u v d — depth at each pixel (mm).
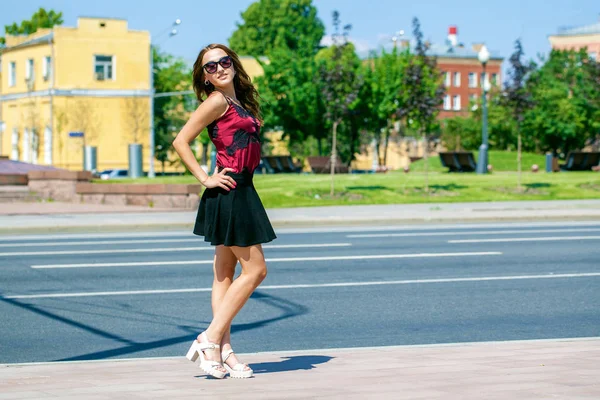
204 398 4875
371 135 61219
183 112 63344
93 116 57312
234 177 5465
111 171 54750
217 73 5520
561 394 4875
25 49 60219
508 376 5438
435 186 28047
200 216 5578
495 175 32469
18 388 5262
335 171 42219
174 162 62750
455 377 5434
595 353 6340
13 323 8555
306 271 12047
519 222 20922
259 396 4914
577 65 61500
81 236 18344
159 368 6039
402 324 8383
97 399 4895
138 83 58812
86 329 8258
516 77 30328
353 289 10453
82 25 57562
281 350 7285
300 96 50188
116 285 10898
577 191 27609
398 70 50250
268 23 88562
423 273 11781
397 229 19203
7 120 62844
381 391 5016
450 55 109812
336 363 6102
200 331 8156
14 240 17453
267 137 60469
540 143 59062
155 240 17172
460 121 66688
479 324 8359
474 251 14352
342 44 31906
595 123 57438
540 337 7746
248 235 5453
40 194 27500
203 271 12156
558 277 11352
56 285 10938
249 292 5566
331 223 20469
